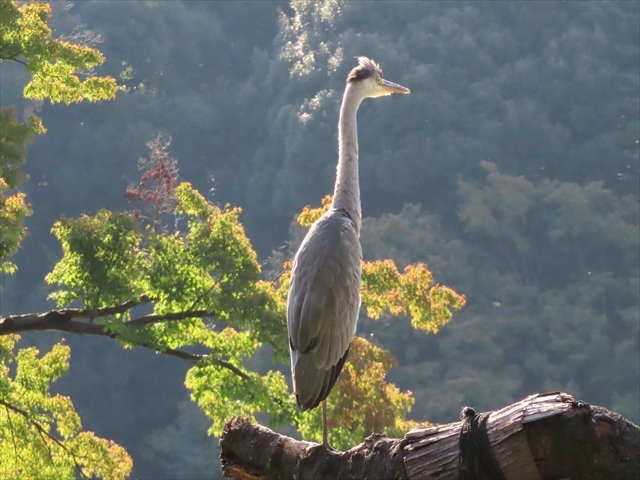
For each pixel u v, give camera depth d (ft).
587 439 11.88
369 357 49.62
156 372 136.26
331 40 168.35
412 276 50.44
